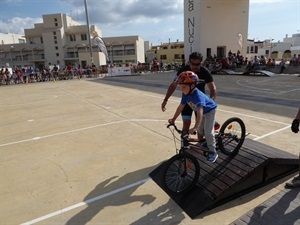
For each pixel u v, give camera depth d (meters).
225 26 25.36
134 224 2.60
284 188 3.11
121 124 6.44
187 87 2.78
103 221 2.66
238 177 2.90
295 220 2.49
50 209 2.92
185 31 26.09
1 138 5.81
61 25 56.38
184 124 3.70
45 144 5.20
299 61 20.41
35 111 8.80
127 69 25.81
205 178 3.04
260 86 12.55
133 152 4.50
